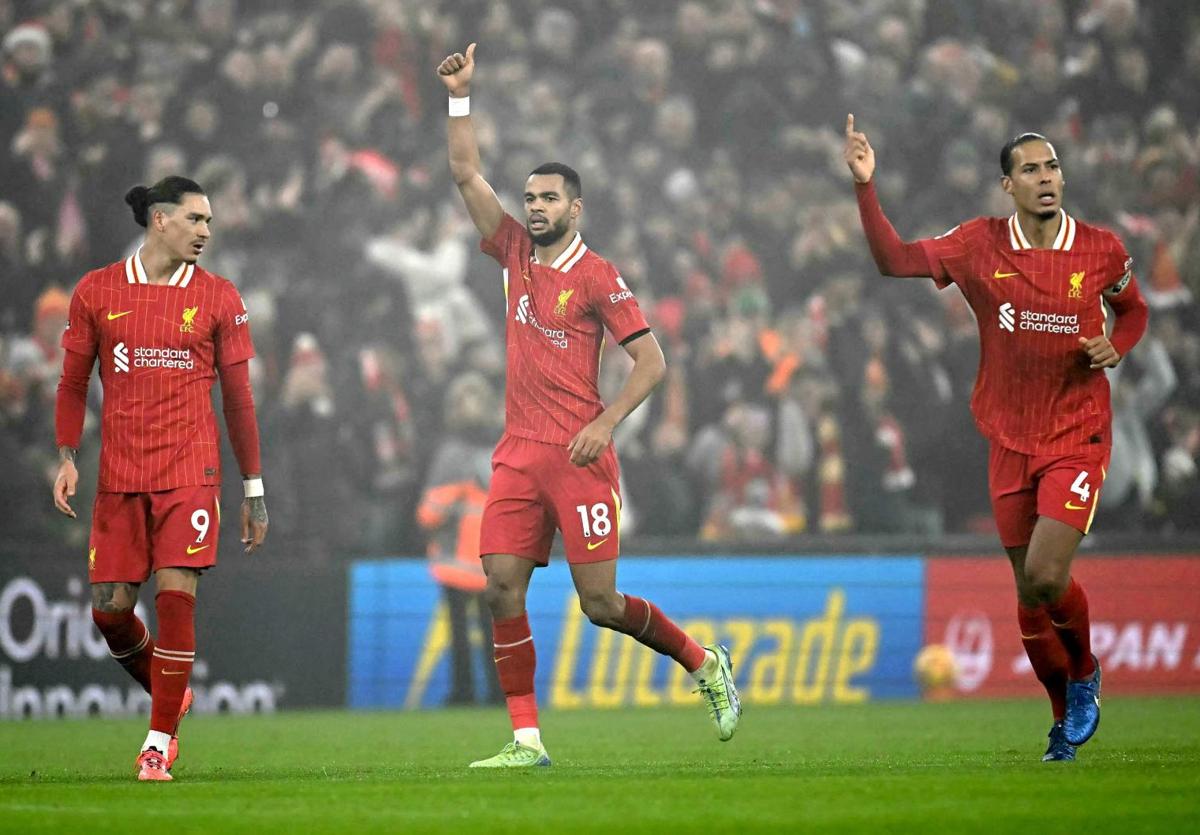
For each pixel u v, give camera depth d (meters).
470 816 15.88
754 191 58.94
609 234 54.97
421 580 45.22
